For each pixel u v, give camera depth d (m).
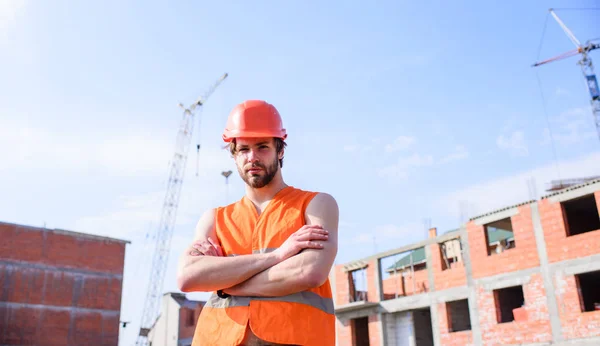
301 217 1.92
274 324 1.69
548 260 22.92
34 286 33.69
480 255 25.56
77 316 34.66
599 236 21.73
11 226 33.97
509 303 27.62
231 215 2.02
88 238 36.56
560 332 21.81
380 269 30.14
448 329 26.05
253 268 1.76
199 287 1.80
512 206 24.78
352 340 30.39
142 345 55.31
